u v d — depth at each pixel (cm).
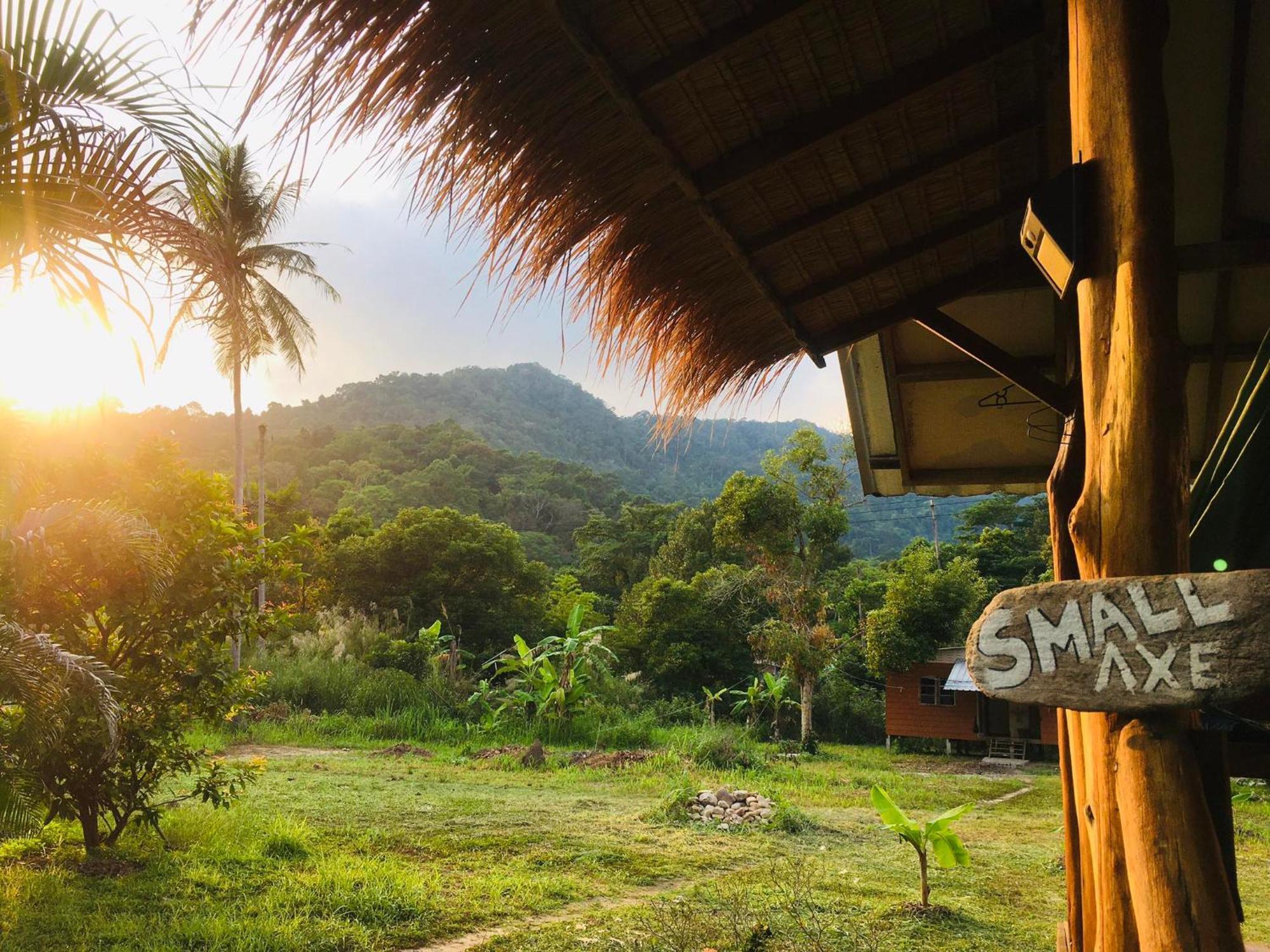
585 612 3036
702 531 3522
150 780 657
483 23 188
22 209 353
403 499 5216
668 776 1487
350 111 185
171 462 680
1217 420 362
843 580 3356
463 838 841
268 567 703
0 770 507
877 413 484
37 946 445
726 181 248
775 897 648
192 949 457
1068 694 136
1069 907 234
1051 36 230
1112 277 159
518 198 232
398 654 2234
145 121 376
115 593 616
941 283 353
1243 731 224
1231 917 122
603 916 578
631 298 292
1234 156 293
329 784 1152
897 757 2414
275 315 2006
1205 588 129
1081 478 227
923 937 563
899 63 236
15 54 346
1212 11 268
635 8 196
